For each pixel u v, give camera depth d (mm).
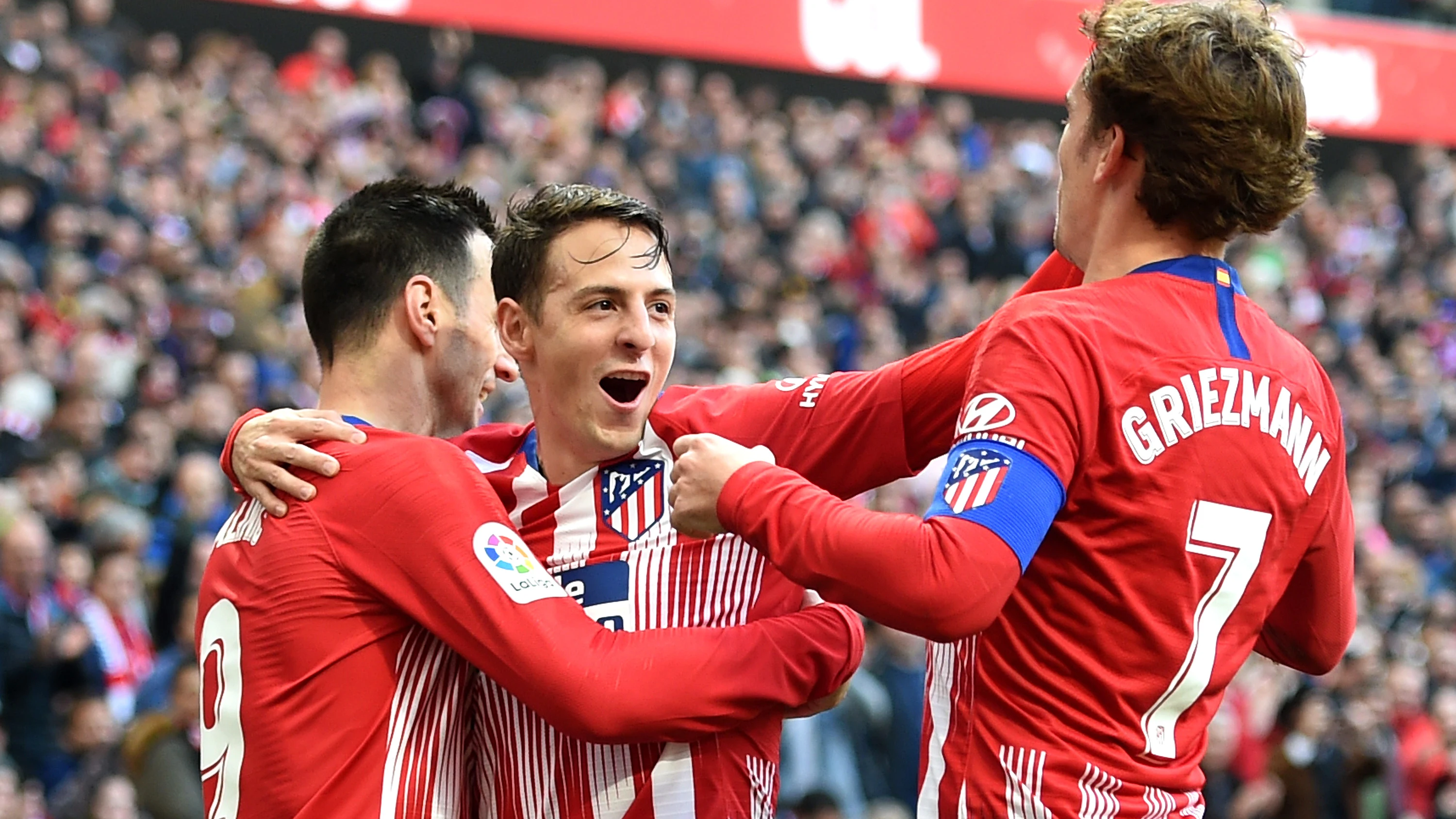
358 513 5871
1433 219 43000
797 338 29641
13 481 18891
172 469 20875
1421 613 26250
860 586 4965
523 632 5570
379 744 5840
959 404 5926
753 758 5934
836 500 5211
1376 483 31484
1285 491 5379
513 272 6141
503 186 31016
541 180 31406
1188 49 5246
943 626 4848
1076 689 5254
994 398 5117
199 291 24719
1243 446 5277
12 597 16109
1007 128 41250
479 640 5645
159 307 24328
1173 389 5207
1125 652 5230
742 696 5602
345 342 6355
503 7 34250
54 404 21562
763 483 5297
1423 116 43094
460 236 6449
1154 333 5273
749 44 36781
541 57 39750
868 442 6066
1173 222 5461
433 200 6500
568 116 33938
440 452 5957
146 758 13633
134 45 32156
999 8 39250
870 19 37969
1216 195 5312
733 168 34688
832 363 30891
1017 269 36312
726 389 6398
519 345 6203
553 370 6074
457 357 6430
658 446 6176
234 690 6043
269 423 6102
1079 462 5160
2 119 26609
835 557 5023
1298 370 5504
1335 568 5773
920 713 18547
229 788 6047
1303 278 39094
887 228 34906
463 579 5672
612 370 5996
